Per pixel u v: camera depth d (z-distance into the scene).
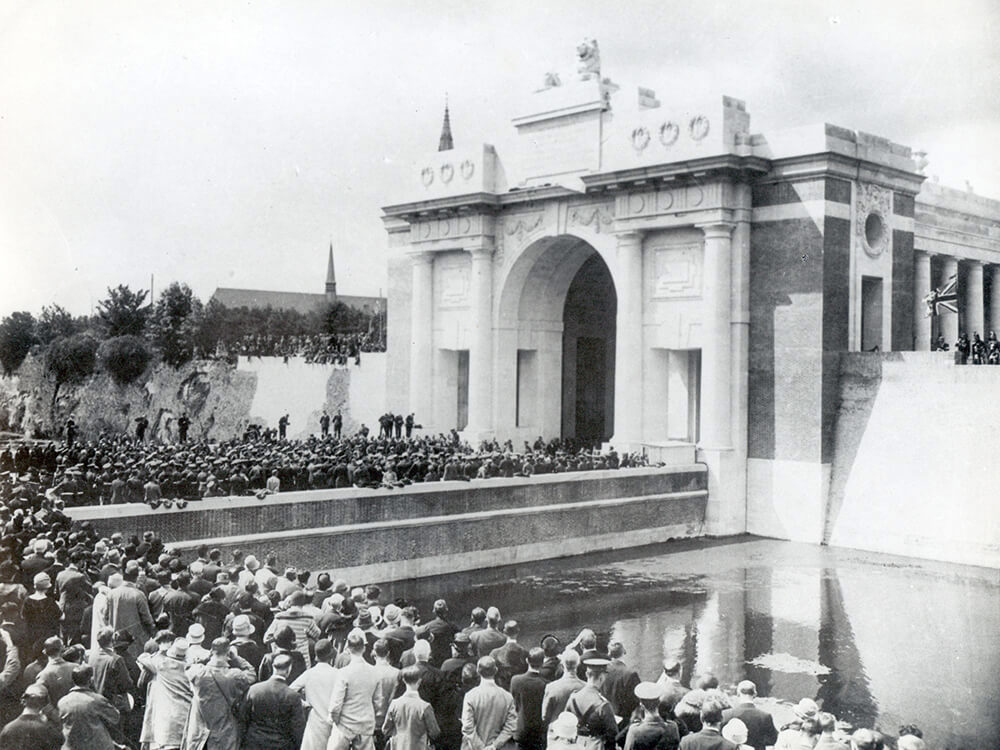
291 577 19.72
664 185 43.84
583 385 59.66
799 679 21.83
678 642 24.73
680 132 43.72
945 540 36.25
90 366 66.44
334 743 12.57
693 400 46.09
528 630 25.58
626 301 45.88
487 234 52.19
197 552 26.39
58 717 12.98
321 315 79.56
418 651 13.34
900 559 36.25
